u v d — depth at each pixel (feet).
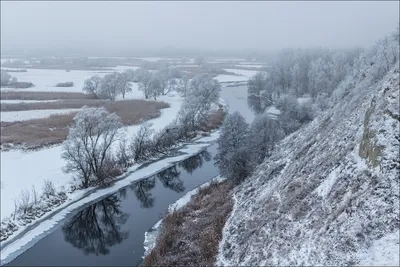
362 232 56.18
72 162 163.94
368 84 133.90
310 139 118.62
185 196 149.07
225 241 93.86
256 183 118.83
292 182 91.15
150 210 140.05
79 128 154.40
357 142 79.15
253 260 75.87
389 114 68.08
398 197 57.21
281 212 82.07
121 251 111.45
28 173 162.91
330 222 63.41
